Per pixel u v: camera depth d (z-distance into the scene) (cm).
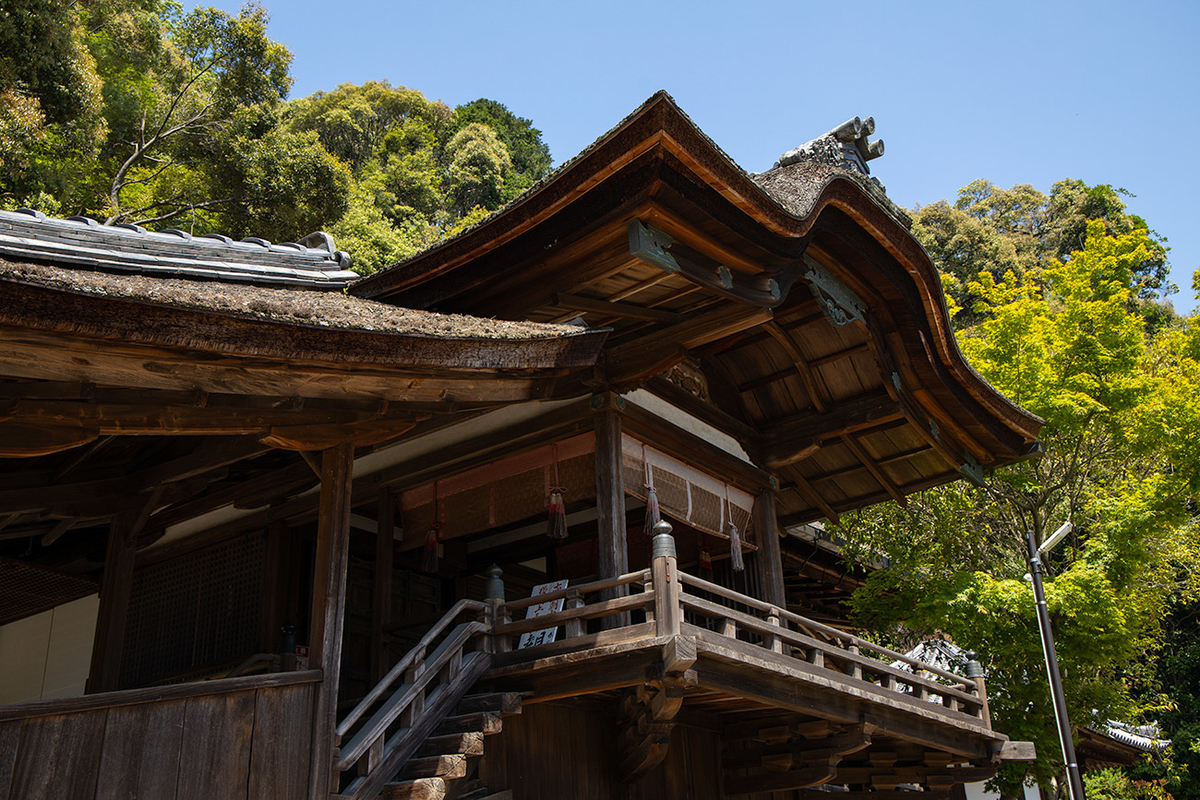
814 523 1560
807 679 819
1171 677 2720
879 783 1192
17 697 1126
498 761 775
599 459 873
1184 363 1426
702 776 1023
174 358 489
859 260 937
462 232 790
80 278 492
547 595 812
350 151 4394
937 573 1320
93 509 840
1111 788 2148
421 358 579
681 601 712
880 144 1029
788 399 1162
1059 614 1254
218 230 2394
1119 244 1482
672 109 624
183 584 1075
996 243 4241
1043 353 1411
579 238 731
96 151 2120
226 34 2338
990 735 1112
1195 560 1467
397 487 1003
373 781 649
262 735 589
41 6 1933
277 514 992
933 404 1103
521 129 6012
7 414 490
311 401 605
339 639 647
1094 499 1375
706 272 757
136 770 523
